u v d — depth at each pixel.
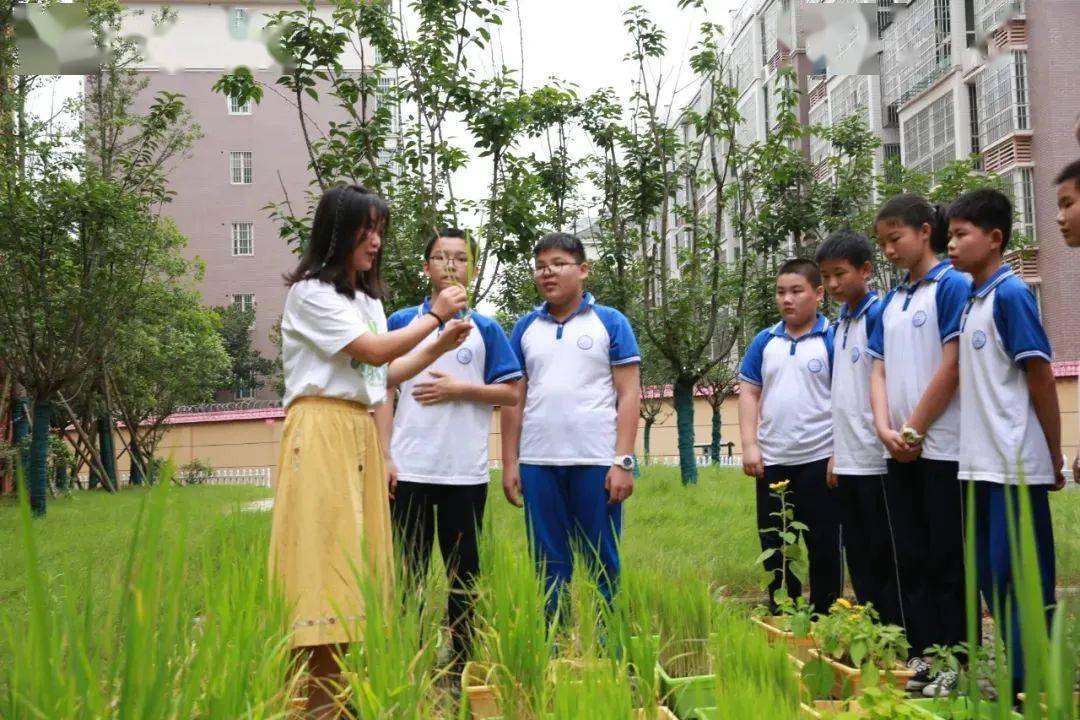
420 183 10.12
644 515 10.06
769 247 15.68
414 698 2.62
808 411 5.62
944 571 4.54
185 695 1.98
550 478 4.89
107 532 10.31
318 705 3.30
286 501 3.40
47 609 2.03
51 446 21.23
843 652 3.99
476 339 4.82
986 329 4.19
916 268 4.82
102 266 14.89
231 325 45.78
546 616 4.38
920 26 33.19
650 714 3.04
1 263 14.42
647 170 14.88
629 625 3.55
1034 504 3.99
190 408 40.97
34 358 14.46
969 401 4.26
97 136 17.42
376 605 2.79
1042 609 1.41
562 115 14.30
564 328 5.01
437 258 4.94
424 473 4.65
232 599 2.69
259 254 46.91
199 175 46.56
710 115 15.02
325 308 3.44
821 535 5.59
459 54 10.23
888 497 4.80
